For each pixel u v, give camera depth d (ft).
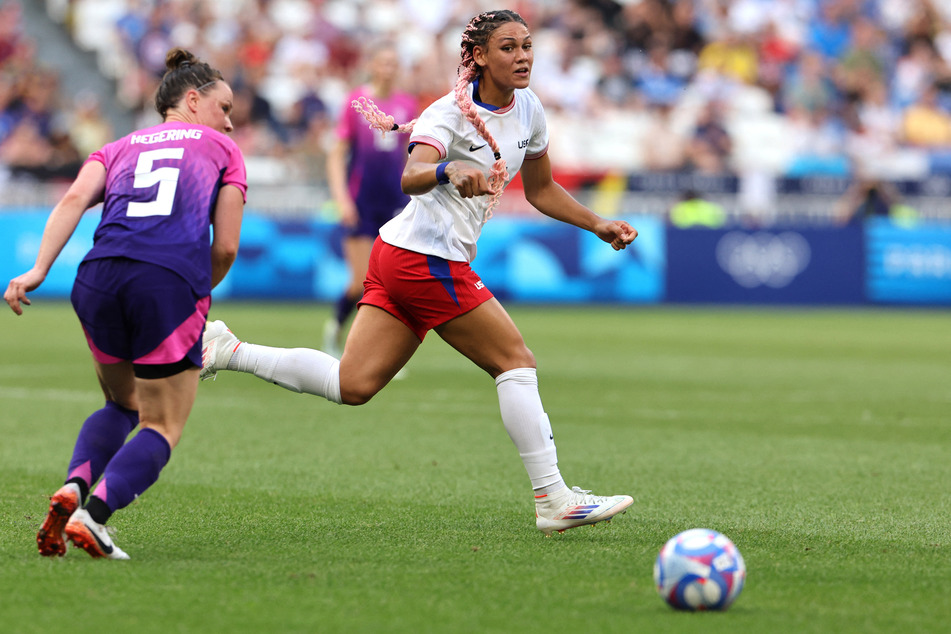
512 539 48.57
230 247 44.75
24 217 215.51
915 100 294.66
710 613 36.35
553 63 278.87
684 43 291.17
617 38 288.51
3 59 257.96
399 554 45.09
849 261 231.71
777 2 298.56
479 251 223.71
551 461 49.70
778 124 279.90
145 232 43.39
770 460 72.49
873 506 57.52
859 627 35.01
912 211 246.27
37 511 53.36
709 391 110.22
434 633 33.91
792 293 231.30
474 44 48.83
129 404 46.39
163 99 47.42
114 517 52.42
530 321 196.95
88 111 252.21
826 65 293.64
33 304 216.33
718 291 230.48
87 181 44.80
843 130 284.41
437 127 48.42
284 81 267.39
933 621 35.81
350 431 83.30
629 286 229.04
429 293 49.73
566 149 265.54
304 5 280.51
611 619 35.60
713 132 270.26
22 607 36.17
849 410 97.50
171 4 275.39
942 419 92.32
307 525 51.13
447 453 73.97
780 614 36.40
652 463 71.20
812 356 145.18
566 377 121.08
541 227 226.17
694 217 237.66
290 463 69.56
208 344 52.19
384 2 285.23
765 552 46.34
